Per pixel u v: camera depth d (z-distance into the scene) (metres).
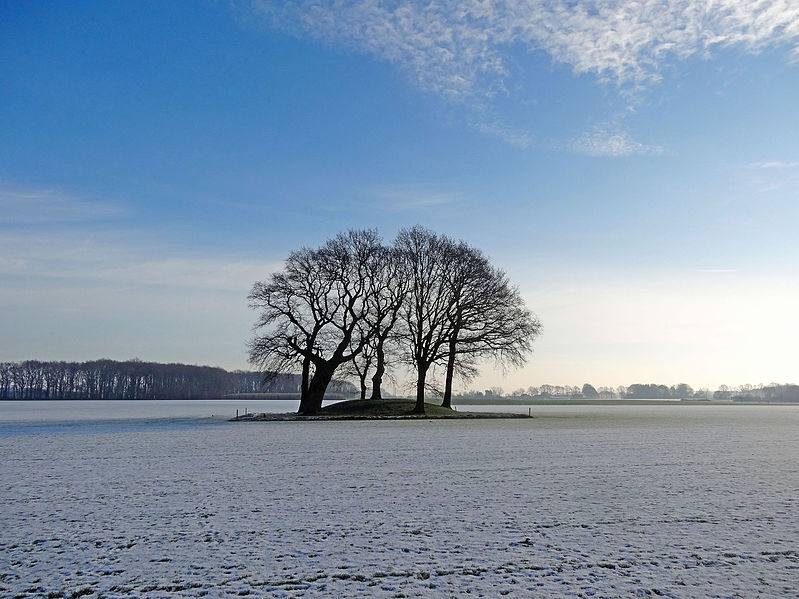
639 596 10.45
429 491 19.67
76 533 14.37
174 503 17.73
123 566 11.98
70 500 18.17
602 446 34.22
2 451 31.38
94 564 12.11
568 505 17.48
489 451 31.22
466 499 18.34
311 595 10.48
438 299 65.19
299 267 63.59
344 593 10.56
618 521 15.58
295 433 43.28
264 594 10.52
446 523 15.35
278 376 66.31
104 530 14.63
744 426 55.12
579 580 11.20
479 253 67.50
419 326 65.00
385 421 58.12
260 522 15.44
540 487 20.44
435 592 10.60
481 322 66.00
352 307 64.19
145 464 26.05
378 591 10.65
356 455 29.33
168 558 12.47
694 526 15.09
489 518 15.88
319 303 64.25
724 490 19.94
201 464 26.02
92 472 23.70
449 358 68.69
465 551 12.96
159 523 15.33
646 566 11.99
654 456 29.39
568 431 46.44
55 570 11.76
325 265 63.41
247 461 27.02
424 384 66.25
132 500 18.17
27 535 14.20
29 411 92.25
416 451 31.11
